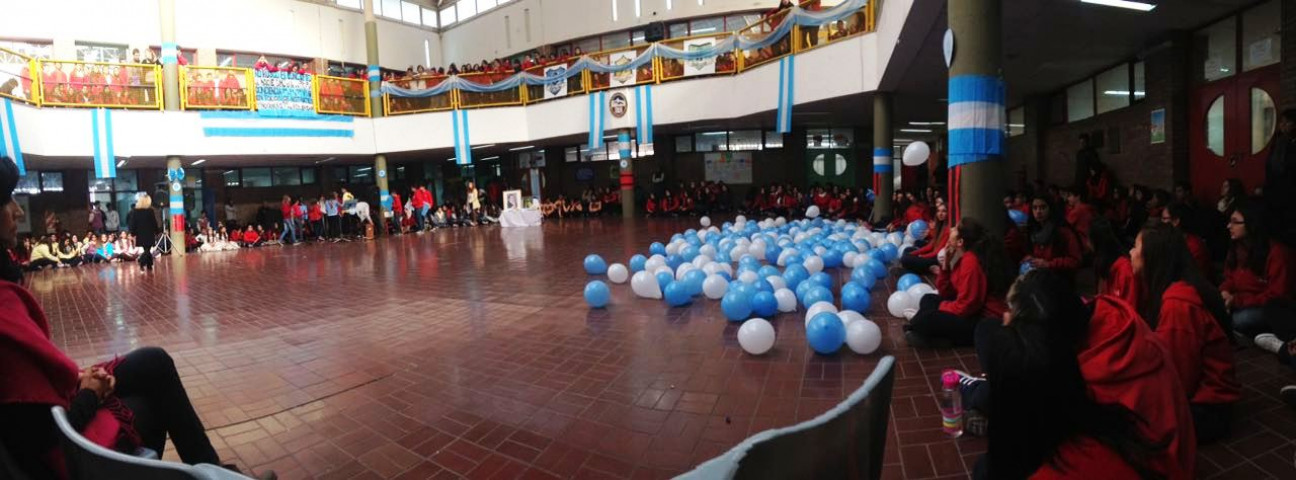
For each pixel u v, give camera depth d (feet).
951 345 13.79
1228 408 8.74
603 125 57.06
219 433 10.98
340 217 58.65
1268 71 23.56
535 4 72.59
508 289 24.13
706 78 51.83
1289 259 12.62
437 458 9.68
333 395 12.73
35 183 53.11
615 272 23.65
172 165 50.21
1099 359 6.16
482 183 80.02
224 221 63.21
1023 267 17.17
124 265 44.52
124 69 47.47
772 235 31.78
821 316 13.50
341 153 58.13
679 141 68.54
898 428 9.84
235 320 20.98
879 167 40.24
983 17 16.96
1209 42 26.55
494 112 60.95
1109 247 12.09
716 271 21.18
